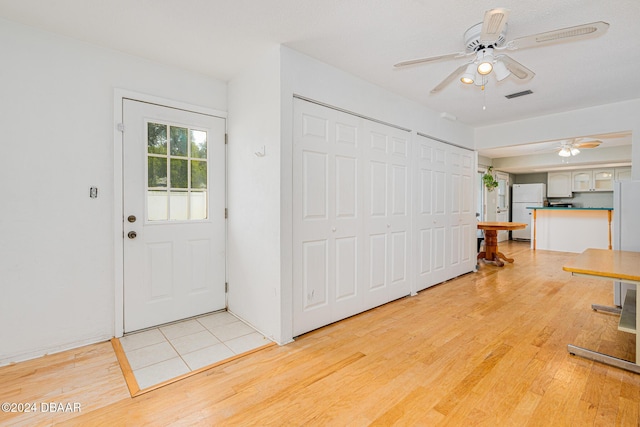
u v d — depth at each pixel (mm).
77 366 2033
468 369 2006
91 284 2357
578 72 2730
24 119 2090
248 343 2365
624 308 2316
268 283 2453
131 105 2502
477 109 3795
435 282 4012
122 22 2037
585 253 2682
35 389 1786
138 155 2545
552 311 3066
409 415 1577
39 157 2145
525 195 8656
